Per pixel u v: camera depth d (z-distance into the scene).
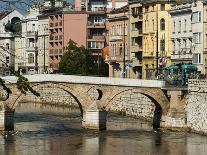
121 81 119.00
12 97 114.19
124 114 142.75
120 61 183.12
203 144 96.69
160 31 163.88
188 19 150.25
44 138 103.00
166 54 159.88
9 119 114.38
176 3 161.25
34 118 135.50
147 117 130.62
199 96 109.00
